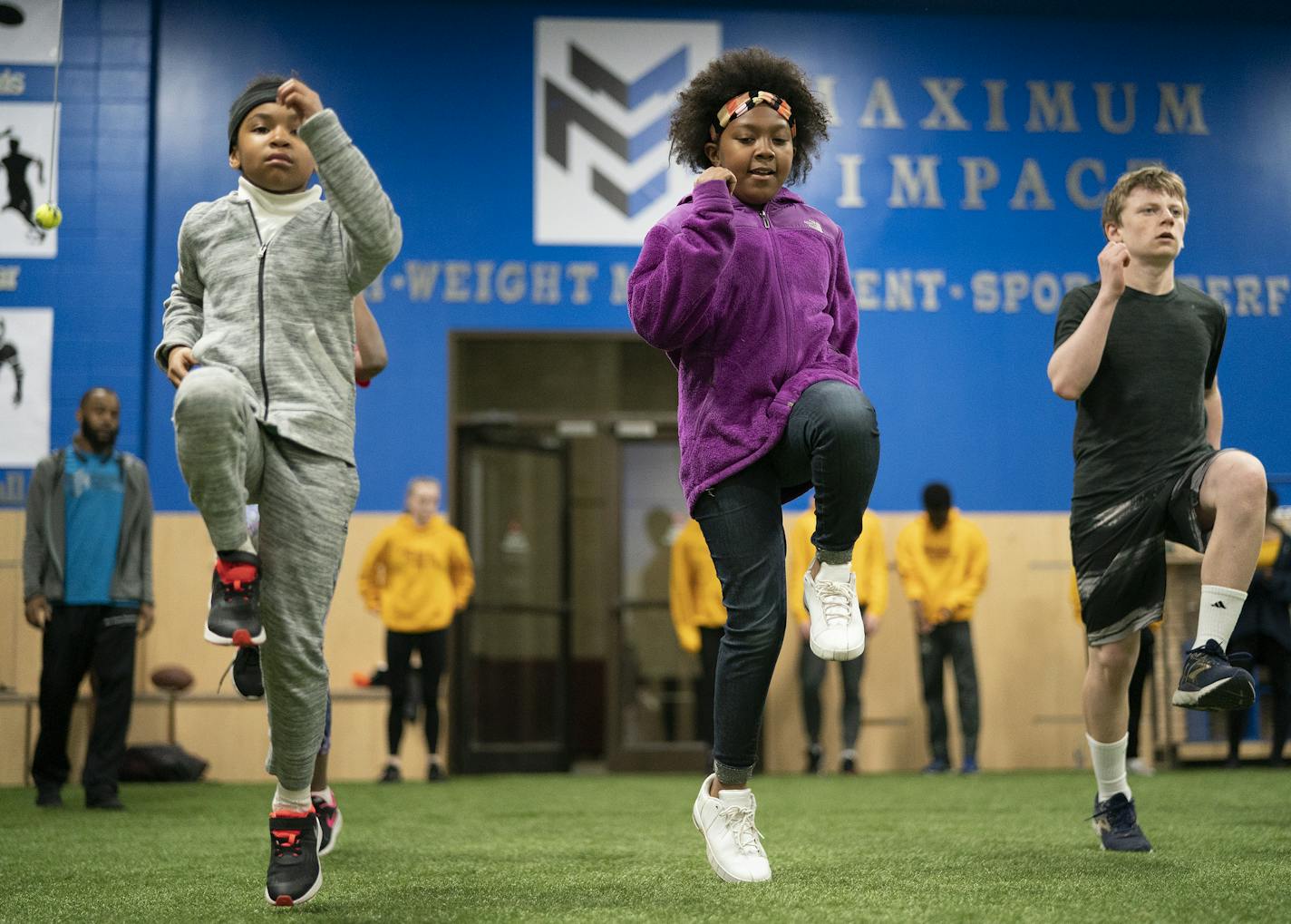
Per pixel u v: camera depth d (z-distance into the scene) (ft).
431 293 28.40
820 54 29.45
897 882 8.65
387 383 28.09
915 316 29.04
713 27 29.30
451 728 27.63
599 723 29.48
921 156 29.45
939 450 28.68
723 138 8.39
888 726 27.58
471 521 28.58
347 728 26.73
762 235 8.16
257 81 8.16
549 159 28.81
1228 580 9.15
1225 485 9.27
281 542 7.41
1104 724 10.50
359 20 28.81
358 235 7.66
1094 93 29.89
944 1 29.45
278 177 7.94
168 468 27.53
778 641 7.89
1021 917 7.07
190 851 12.10
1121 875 8.95
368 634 27.22
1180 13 30.14
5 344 27.53
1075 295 10.45
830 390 7.62
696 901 7.82
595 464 29.73
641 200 28.91
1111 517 9.96
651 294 7.87
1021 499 28.71
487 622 28.60
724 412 7.93
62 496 18.30
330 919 7.39
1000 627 27.96
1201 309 10.19
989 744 27.61
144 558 18.56
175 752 25.00
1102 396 10.05
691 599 24.93
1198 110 30.04
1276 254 29.84
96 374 27.55
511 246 28.63
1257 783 20.15
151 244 28.19
